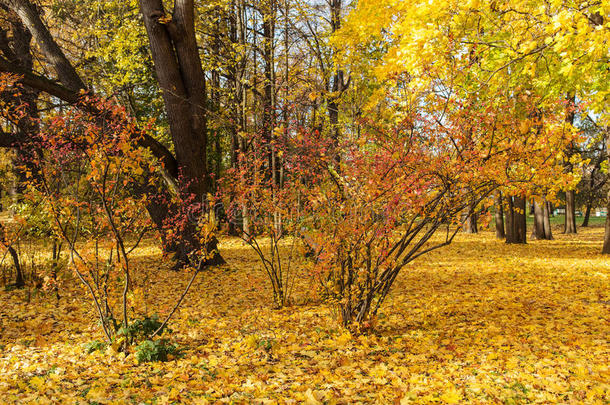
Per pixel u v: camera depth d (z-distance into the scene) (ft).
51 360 14.37
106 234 15.81
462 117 15.11
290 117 18.34
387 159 15.71
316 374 13.25
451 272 33.35
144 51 48.01
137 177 20.76
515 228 58.80
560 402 10.84
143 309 21.47
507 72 24.11
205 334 17.70
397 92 17.81
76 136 15.48
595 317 18.67
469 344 15.93
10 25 38.81
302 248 21.56
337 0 45.57
